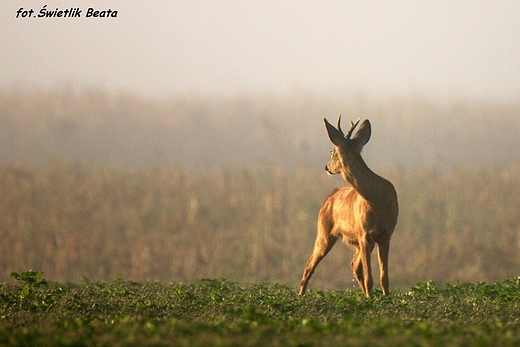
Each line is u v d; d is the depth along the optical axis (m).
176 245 44.62
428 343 14.09
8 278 40.00
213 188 53.72
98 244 44.22
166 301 21.44
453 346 14.01
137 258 42.38
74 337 15.11
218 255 43.19
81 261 42.62
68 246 42.97
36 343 14.52
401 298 22.91
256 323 16.45
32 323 18.00
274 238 45.59
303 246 44.56
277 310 20.16
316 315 19.78
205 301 21.38
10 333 15.75
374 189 22.81
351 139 23.31
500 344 14.50
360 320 18.56
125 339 14.68
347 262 42.69
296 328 16.30
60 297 21.67
